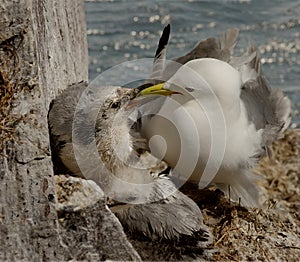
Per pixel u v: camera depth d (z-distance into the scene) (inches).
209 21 850.8
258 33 829.2
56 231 300.5
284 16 876.0
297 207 461.1
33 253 299.0
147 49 756.6
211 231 397.4
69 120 334.0
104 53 733.9
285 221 437.4
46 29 356.5
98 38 775.1
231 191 438.9
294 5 910.4
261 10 887.7
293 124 648.4
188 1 893.8
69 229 303.7
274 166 523.2
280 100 493.0
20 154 304.3
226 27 842.2
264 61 770.8
